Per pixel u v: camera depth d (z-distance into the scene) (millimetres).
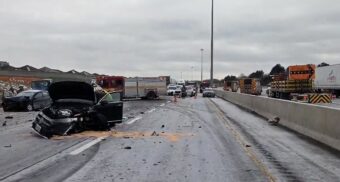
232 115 28797
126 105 42531
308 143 15078
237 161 11461
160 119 24922
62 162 11180
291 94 52000
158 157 12008
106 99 18938
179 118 25766
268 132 18469
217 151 13125
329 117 14734
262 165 10922
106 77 56219
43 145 14203
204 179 9305
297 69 53781
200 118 25891
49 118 16734
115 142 14969
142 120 24141
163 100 57156
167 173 9891
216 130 19109
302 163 11266
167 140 15602
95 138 16000
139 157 11984
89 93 17969
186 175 9695
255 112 31406
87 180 9141
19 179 9219
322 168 10641
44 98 36062
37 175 9617
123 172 9977
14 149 13344
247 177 9531
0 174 9711
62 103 18031
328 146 14320
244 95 40062
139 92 59469
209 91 72062
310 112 17094
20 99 33812
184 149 13492
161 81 60406
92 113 17875
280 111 22562
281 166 10828
